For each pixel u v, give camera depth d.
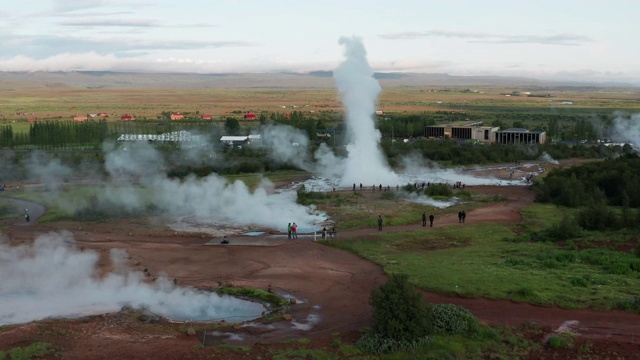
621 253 59.94
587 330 40.28
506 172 135.62
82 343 39.34
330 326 43.03
